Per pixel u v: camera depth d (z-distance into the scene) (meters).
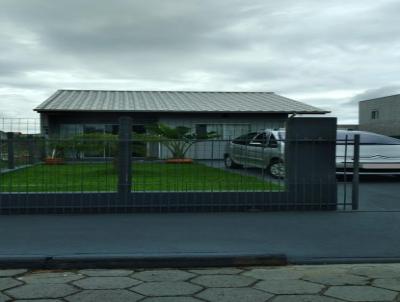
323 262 5.98
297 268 5.83
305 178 9.00
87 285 5.16
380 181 14.13
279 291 4.95
